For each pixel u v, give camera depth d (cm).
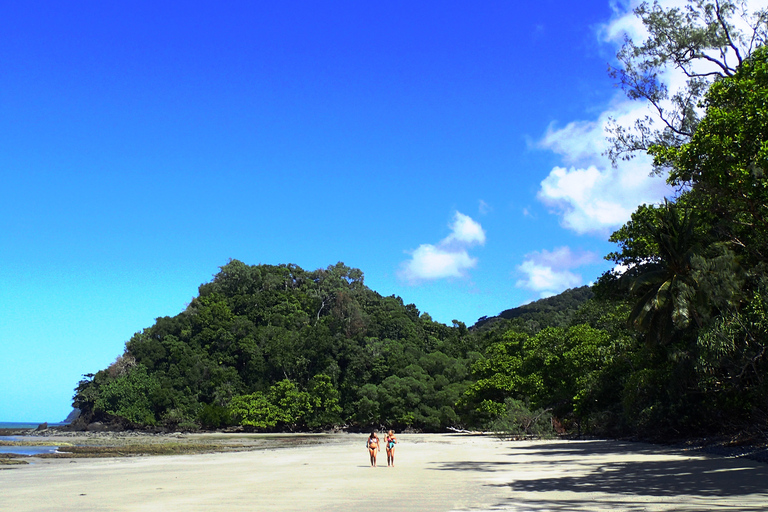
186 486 1939
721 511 1167
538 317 17462
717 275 2727
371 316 12900
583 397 4919
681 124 3547
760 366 2739
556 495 1525
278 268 15600
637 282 3256
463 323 14488
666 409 3612
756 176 2114
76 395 11275
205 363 11231
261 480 2125
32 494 1747
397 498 1530
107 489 1872
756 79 2311
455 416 9000
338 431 10112
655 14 3512
